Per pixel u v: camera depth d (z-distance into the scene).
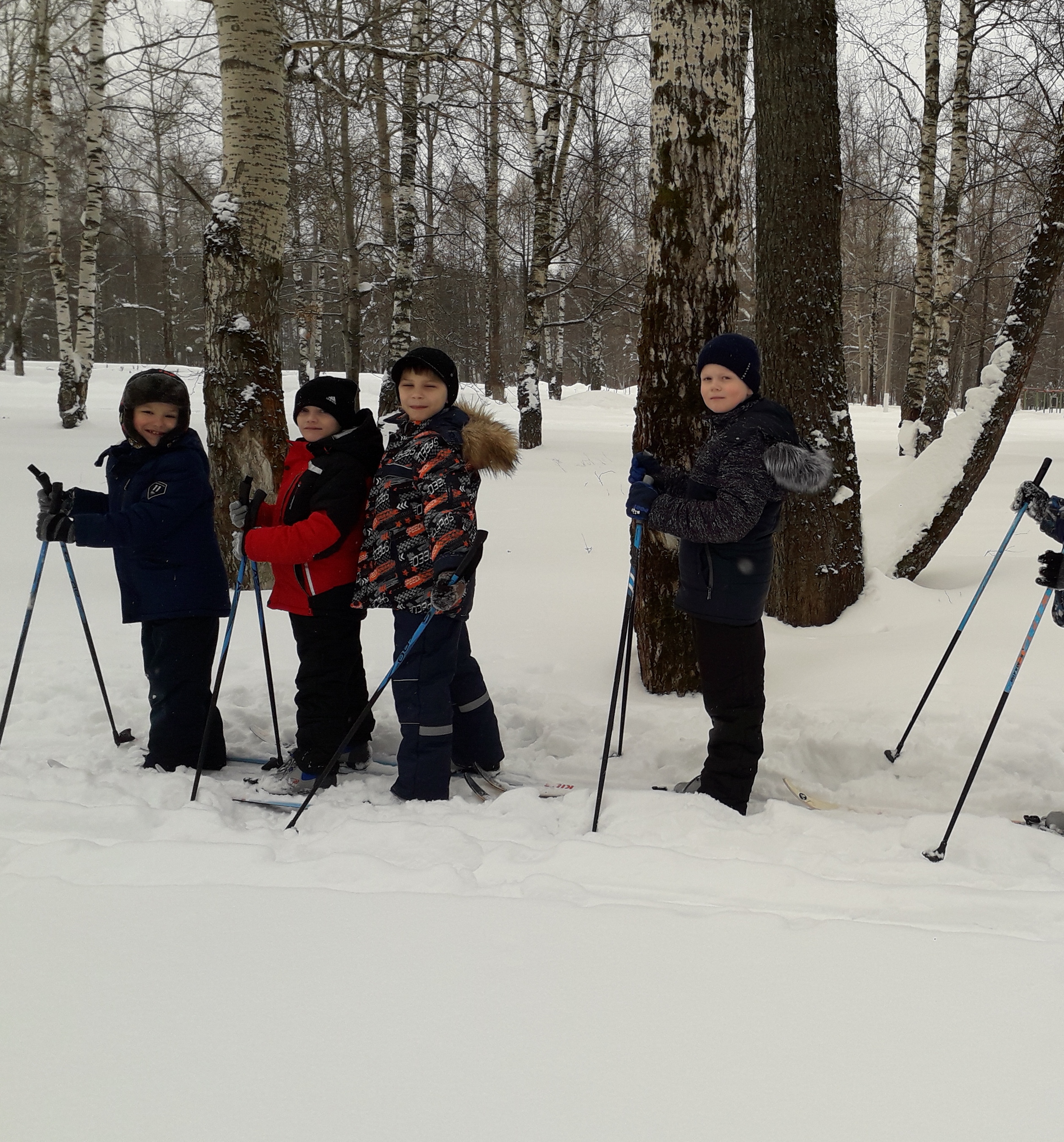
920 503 5.88
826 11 4.95
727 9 3.86
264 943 2.02
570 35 12.87
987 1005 1.78
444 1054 1.63
